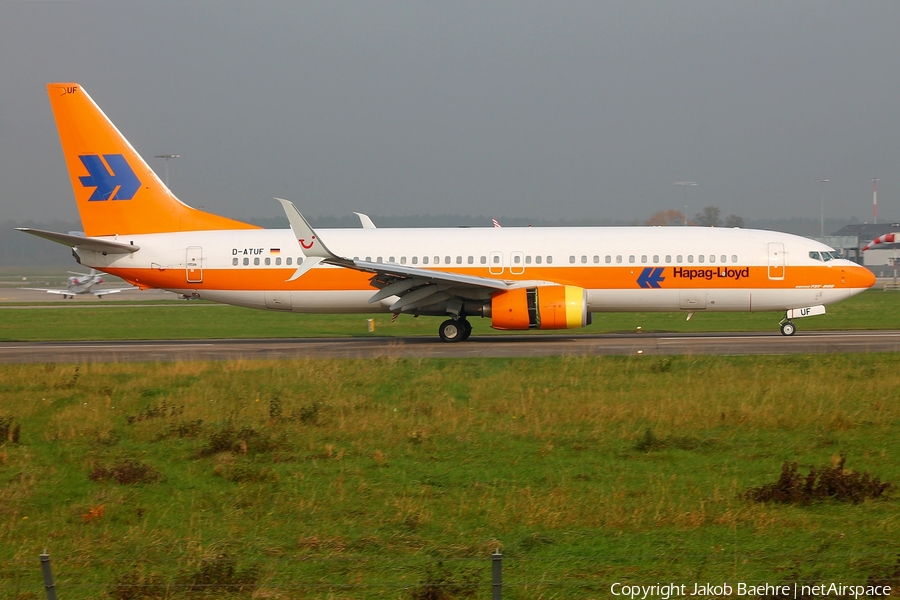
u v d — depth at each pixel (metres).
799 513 47.81
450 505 50.59
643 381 89.19
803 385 83.69
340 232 143.12
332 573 40.44
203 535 46.62
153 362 113.81
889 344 121.31
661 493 51.88
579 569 40.31
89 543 45.84
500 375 95.00
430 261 137.38
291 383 92.31
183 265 142.12
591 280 134.38
